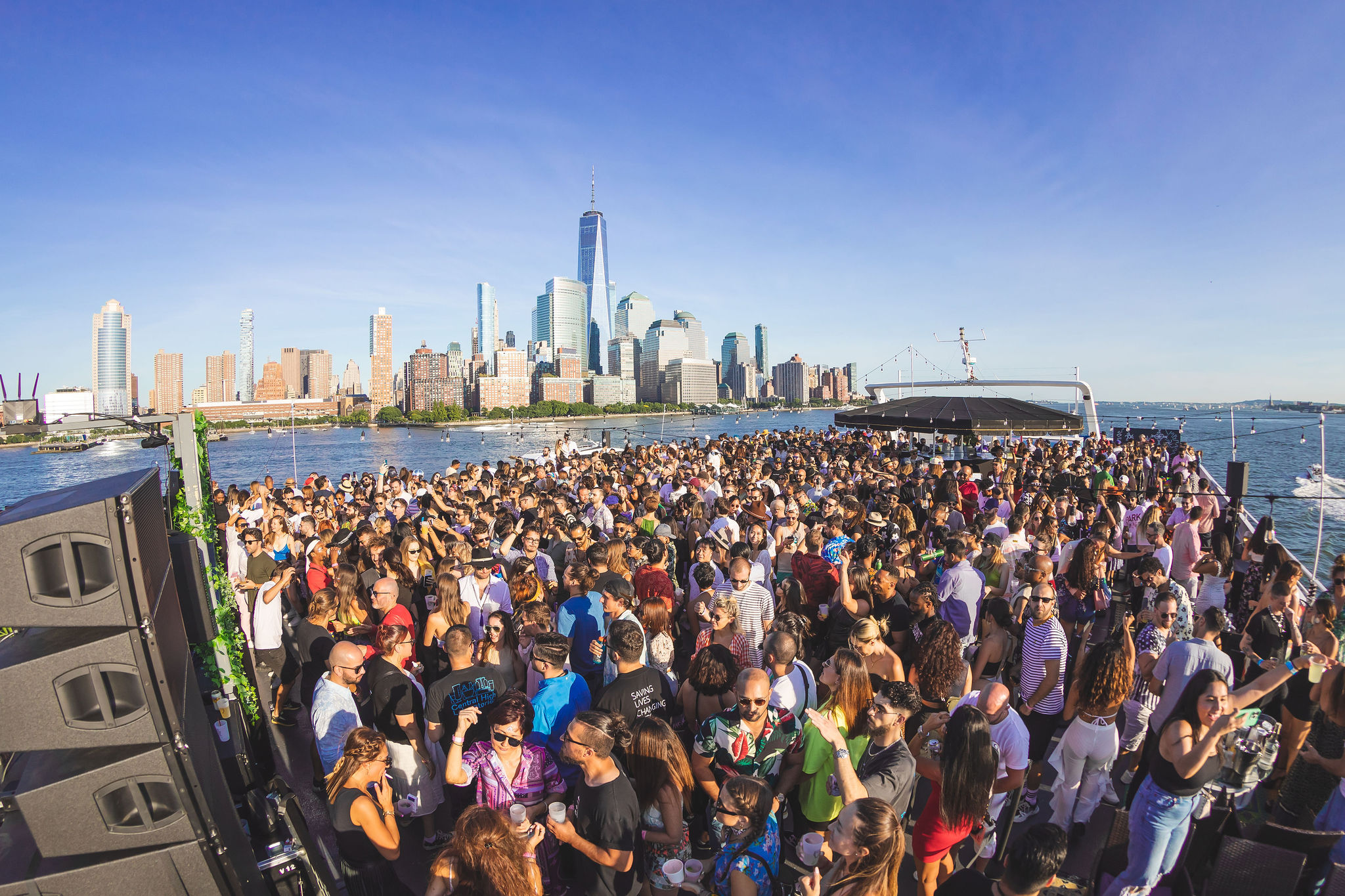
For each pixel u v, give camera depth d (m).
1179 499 12.02
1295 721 5.36
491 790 4.39
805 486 13.58
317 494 15.04
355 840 3.93
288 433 99.94
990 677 6.16
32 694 2.71
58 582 2.71
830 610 7.23
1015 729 4.36
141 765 2.88
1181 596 6.29
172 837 2.99
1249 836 4.19
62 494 3.37
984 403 19.33
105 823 2.90
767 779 4.43
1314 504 27.52
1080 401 26.75
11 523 2.63
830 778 4.50
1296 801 5.01
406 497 14.95
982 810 3.83
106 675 2.81
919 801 5.12
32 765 3.01
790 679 4.75
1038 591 5.53
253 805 4.57
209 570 5.51
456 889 3.09
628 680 4.91
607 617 6.49
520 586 7.07
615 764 3.82
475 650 6.40
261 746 5.69
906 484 14.12
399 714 5.00
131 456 55.31
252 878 3.52
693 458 19.53
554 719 4.87
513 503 13.09
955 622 6.80
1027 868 2.91
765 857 3.45
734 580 6.51
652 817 3.95
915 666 5.48
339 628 7.34
